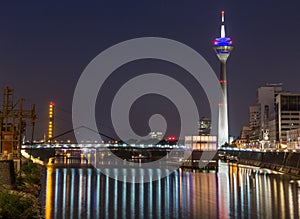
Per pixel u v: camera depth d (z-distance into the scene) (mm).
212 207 103500
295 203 108438
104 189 139625
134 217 90938
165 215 93375
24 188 111000
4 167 94938
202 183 163250
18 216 70750
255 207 102562
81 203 106562
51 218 86188
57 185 144750
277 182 163000
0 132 126438
